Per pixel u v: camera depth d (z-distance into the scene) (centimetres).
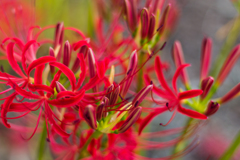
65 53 31
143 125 33
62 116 33
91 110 29
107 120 31
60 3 49
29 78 31
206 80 34
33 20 36
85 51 32
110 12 40
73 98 30
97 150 34
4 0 39
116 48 36
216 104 34
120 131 31
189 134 35
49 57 30
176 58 35
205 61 36
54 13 49
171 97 33
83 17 54
